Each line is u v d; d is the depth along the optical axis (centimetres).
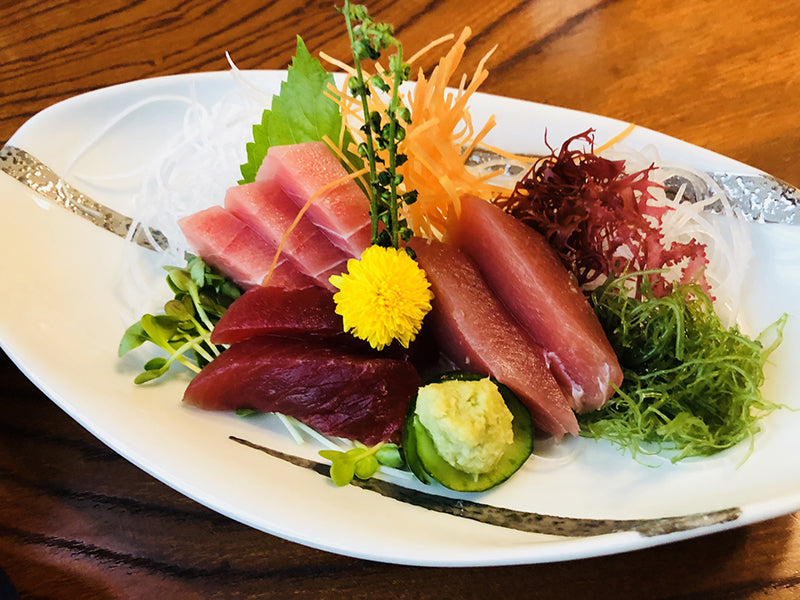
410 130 24
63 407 20
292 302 24
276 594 20
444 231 26
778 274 25
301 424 23
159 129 30
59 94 33
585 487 21
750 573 20
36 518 21
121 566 20
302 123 27
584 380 23
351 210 24
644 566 20
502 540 19
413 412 21
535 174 24
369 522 19
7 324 22
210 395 22
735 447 21
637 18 36
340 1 37
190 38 35
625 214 23
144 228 28
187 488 19
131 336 24
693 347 23
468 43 35
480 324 23
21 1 37
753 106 32
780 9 36
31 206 26
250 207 25
